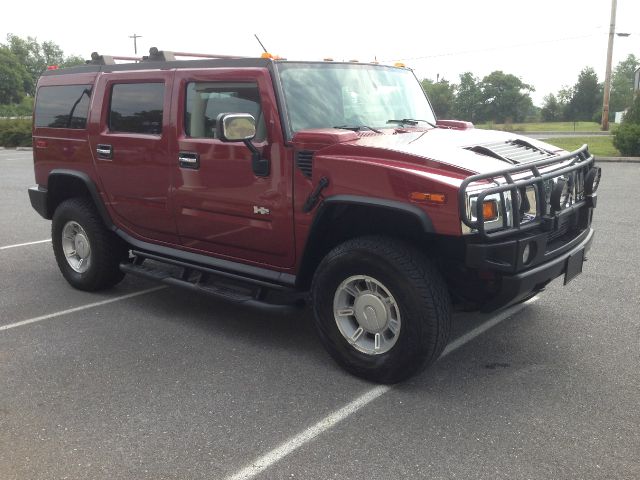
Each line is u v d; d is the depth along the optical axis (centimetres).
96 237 562
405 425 346
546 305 532
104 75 537
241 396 383
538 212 379
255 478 301
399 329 373
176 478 302
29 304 561
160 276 509
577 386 388
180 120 473
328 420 353
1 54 9644
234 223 453
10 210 1075
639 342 453
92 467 312
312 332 489
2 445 332
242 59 438
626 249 713
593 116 7069
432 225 352
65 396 386
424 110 529
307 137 399
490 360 427
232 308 548
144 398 382
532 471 302
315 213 402
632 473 299
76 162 564
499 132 493
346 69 470
